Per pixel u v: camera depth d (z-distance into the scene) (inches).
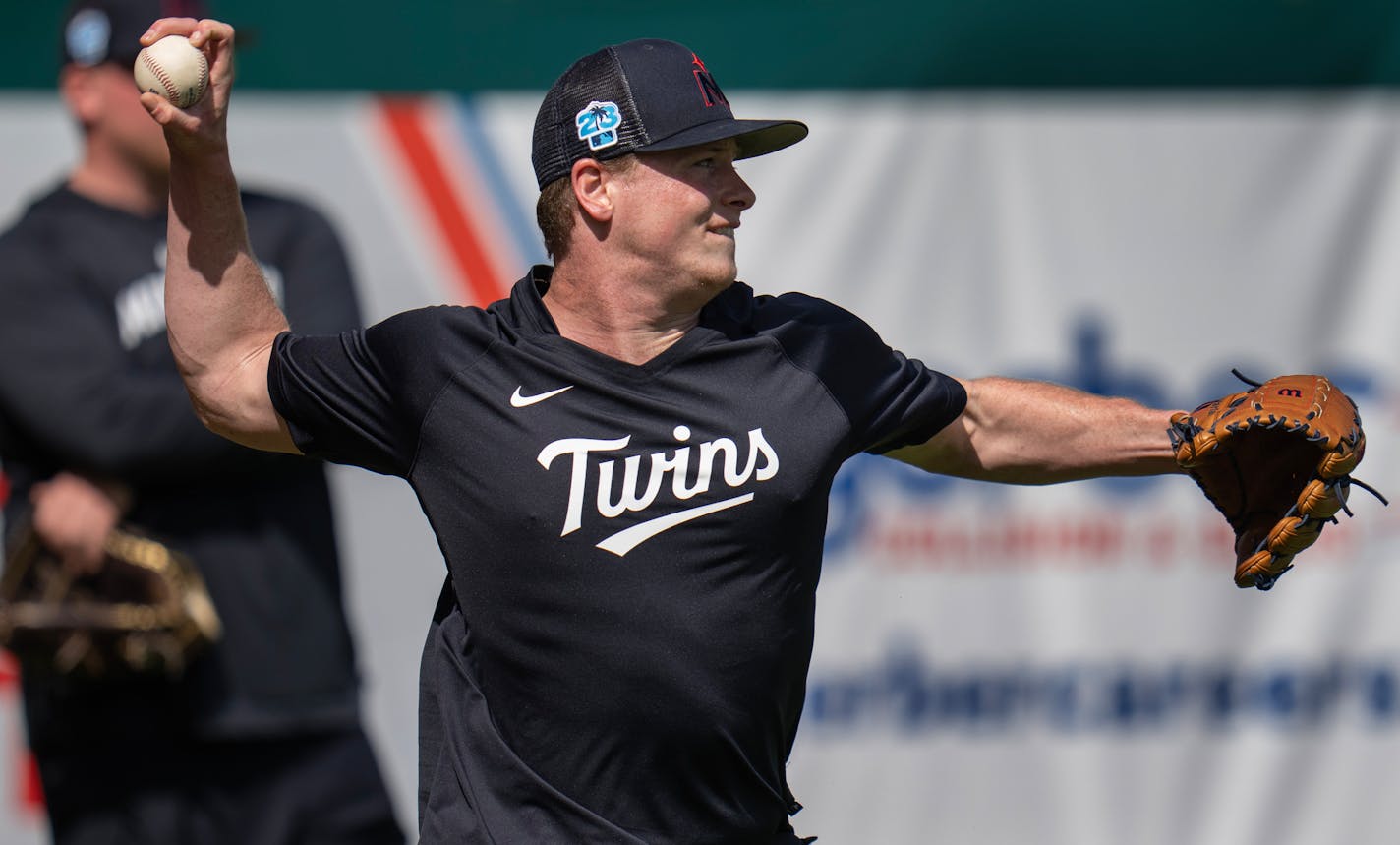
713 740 340.5
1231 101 689.6
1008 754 680.4
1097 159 688.4
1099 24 687.7
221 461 516.7
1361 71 689.6
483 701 350.0
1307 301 689.6
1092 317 687.7
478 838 343.0
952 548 682.2
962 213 685.3
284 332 379.9
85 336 523.2
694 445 338.3
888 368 359.9
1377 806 684.7
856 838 675.4
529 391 341.4
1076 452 383.9
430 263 676.7
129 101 534.3
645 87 345.4
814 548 350.9
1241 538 379.6
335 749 540.1
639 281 347.9
